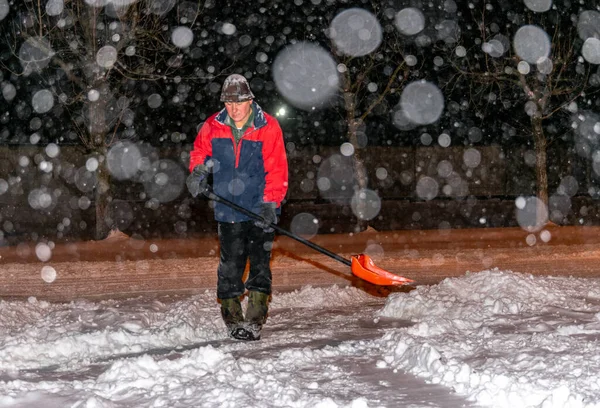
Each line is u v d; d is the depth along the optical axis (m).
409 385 4.40
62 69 20.12
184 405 3.92
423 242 19.02
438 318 6.39
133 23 18.67
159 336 6.37
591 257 15.19
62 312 7.46
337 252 16.62
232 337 6.61
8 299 10.23
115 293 11.03
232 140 6.62
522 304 7.50
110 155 24.22
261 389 4.25
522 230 21.83
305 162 26.06
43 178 22.73
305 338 6.41
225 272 6.73
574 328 5.96
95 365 5.34
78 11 18.91
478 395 3.99
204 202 23.67
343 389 4.33
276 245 18.09
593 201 26.59
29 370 5.21
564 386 3.81
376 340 5.87
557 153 27.78
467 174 27.20
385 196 26.61
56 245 18.75
